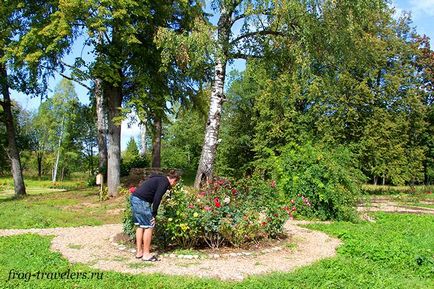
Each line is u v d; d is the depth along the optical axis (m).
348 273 6.82
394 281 6.53
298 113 27.84
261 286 6.05
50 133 62.81
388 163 27.78
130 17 18.89
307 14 15.34
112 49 19.16
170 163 51.03
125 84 21.38
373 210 18.00
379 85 30.22
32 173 74.44
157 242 8.65
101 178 19.06
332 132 26.27
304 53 16.27
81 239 9.88
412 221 14.43
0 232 11.13
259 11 15.84
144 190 7.77
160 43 16.39
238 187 10.81
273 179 14.88
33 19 19.08
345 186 14.70
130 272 6.88
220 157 37.25
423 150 31.61
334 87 24.70
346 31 15.81
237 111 37.66
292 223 13.10
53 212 14.73
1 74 22.83
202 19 17.38
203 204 8.72
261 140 29.86
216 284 6.12
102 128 26.55
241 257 8.09
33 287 5.87
